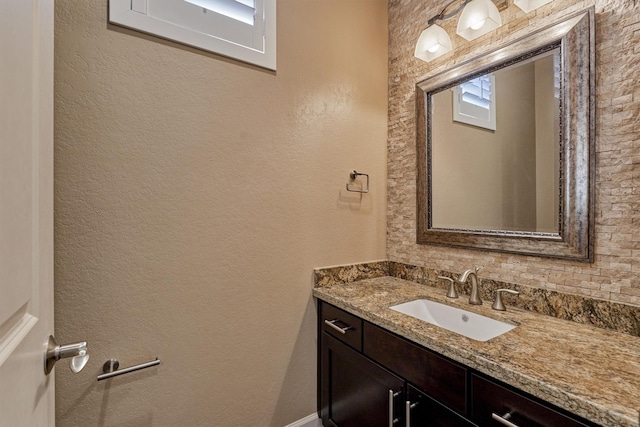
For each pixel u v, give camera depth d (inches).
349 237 68.8
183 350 48.4
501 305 49.7
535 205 48.6
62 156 39.3
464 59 59.0
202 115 49.8
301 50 61.3
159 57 46.2
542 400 28.7
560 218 45.4
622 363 31.8
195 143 49.3
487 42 55.3
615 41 40.0
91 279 41.3
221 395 52.1
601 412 24.4
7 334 17.2
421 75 67.6
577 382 28.1
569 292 44.9
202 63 50.0
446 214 62.4
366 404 50.3
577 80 43.0
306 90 61.9
